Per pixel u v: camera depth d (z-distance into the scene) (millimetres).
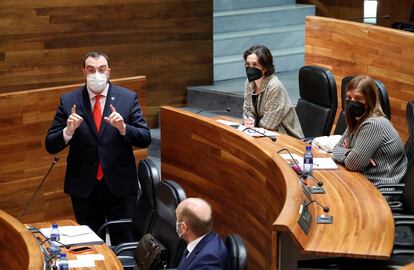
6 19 24516
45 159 21719
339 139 18453
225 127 18531
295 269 13586
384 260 13961
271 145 18578
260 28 30594
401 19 29562
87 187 17594
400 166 17078
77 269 14328
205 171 19391
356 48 23500
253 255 17688
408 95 21766
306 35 25375
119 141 17609
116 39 26172
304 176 16438
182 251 14492
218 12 30141
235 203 18344
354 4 31062
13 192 21391
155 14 26609
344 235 13477
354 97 16859
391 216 14359
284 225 13039
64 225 16500
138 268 14383
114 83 22531
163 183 15406
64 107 17594
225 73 28531
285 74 29562
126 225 17750
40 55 25172
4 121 20906
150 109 27156
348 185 16062
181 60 27312
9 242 15844
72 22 25422
